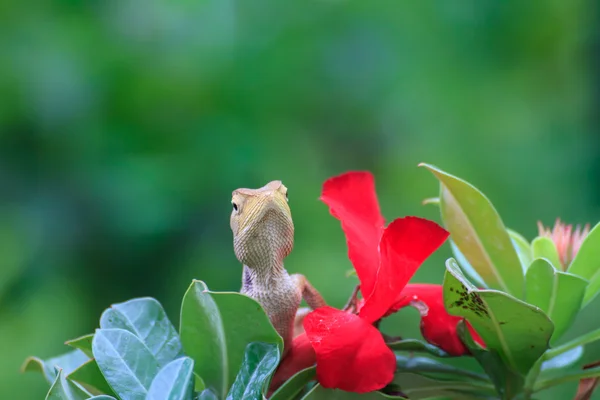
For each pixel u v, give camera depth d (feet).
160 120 20.44
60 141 19.24
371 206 6.98
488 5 24.67
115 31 21.27
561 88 24.89
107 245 18.71
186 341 6.17
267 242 7.33
